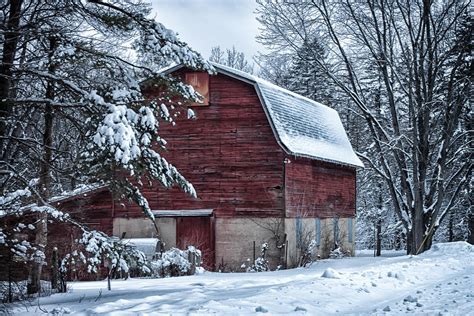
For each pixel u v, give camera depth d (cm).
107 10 1397
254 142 2836
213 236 2850
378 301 1170
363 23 3112
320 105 3841
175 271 2336
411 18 3103
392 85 3262
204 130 2908
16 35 1334
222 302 1048
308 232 2986
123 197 1328
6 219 1380
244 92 2866
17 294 1491
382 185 4953
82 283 1998
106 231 2959
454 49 2923
